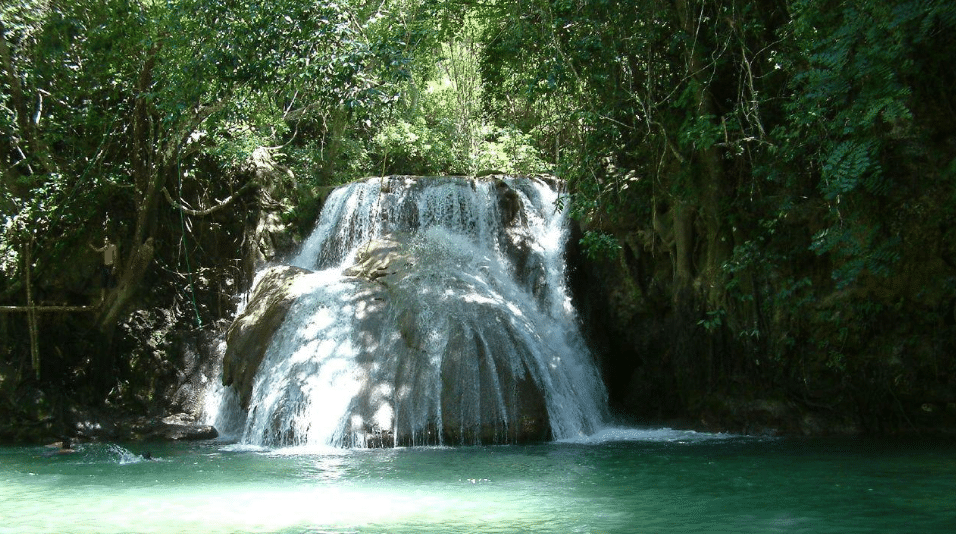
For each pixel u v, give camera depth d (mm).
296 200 22688
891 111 11445
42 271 18109
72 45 17969
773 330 16031
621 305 18766
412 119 30656
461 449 14109
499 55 17922
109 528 7988
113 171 18703
